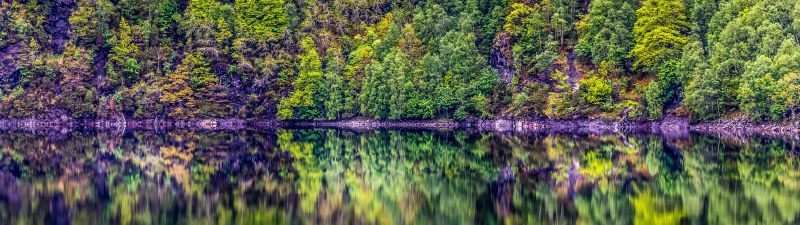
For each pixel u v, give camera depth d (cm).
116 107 16012
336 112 15862
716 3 14750
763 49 12288
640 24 14312
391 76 15362
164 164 7225
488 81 15200
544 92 14575
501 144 9638
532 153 8181
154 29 17038
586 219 4272
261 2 17238
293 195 5328
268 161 7556
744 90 11812
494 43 15900
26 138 11188
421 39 16838
